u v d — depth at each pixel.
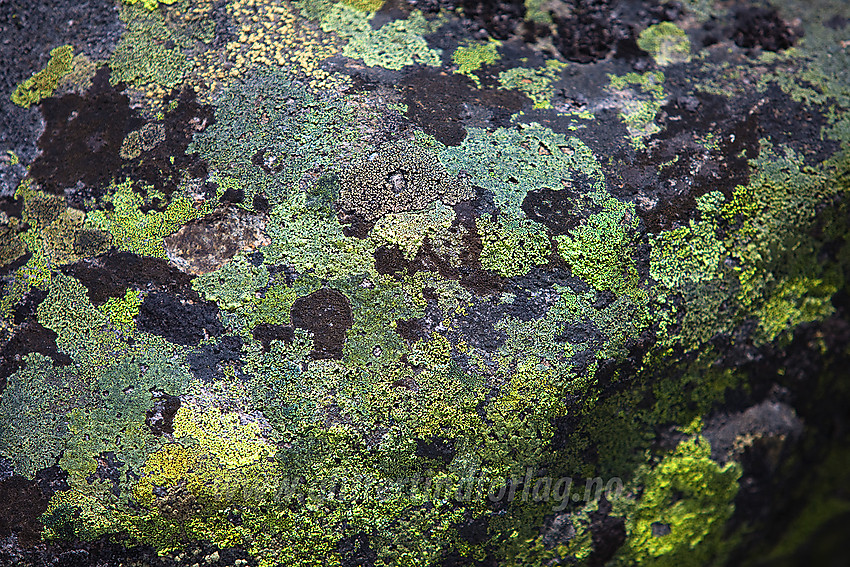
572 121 0.85
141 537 0.83
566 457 0.84
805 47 0.88
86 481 0.83
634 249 0.84
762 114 0.86
